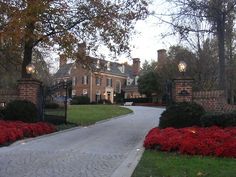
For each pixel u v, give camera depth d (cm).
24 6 2052
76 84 7994
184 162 1034
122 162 1091
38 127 1734
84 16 2272
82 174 935
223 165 985
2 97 2066
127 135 1775
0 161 1096
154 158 1112
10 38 2073
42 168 1001
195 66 3294
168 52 4628
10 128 1551
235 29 2986
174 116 1589
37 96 2058
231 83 3838
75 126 2162
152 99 6838
